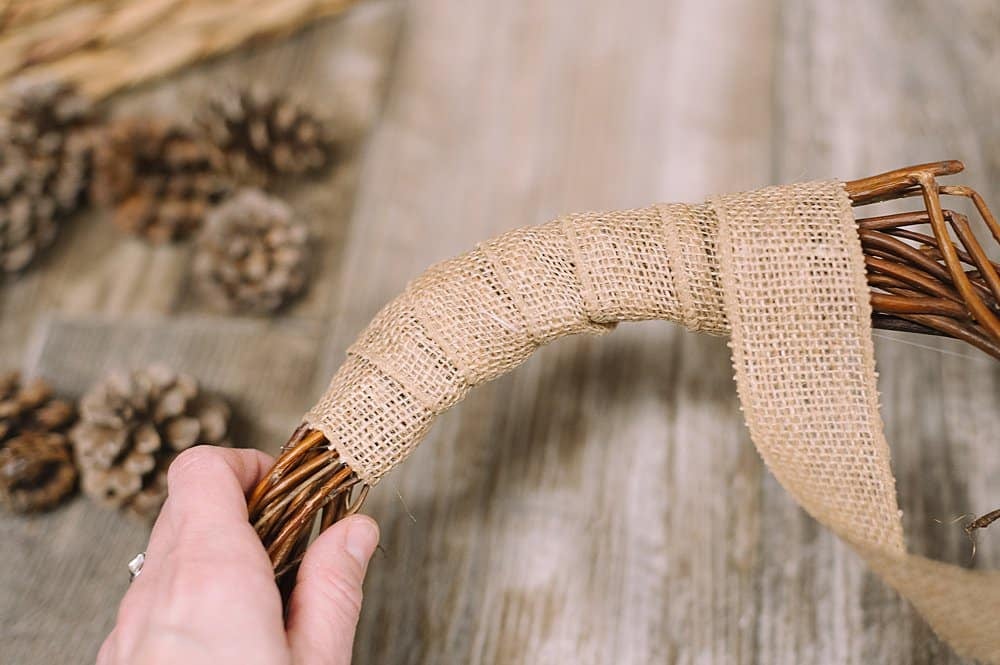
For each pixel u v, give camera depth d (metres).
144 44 0.58
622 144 0.55
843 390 0.36
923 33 0.54
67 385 0.53
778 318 0.36
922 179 0.36
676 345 0.49
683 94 0.55
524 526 0.47
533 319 0.38
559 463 0.48
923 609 0.35
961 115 0.52
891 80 0.53
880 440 0.36
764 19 0.56
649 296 0.37
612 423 0.48
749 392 0.36
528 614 0.46
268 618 0.34
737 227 0.37
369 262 0.54
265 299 0.52
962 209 0.50
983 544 0.44
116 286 0.55
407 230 0.54
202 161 0.54
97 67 0.58
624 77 0.56
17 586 0.48
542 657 0.45
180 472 0.37
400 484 0.48
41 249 0.56
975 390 0.46
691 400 0.48
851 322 0.36
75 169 0.55
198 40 0.58
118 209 0.54
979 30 0.54
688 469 0.47
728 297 0.36
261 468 0.39
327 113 0.56
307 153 0.54
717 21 0.56
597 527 0.47
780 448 0.36
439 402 0.38
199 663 0.33
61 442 0.49
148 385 0.47
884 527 0.35
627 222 0.38
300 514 0.37
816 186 0.37
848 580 0.44
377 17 0.60
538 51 0.58
